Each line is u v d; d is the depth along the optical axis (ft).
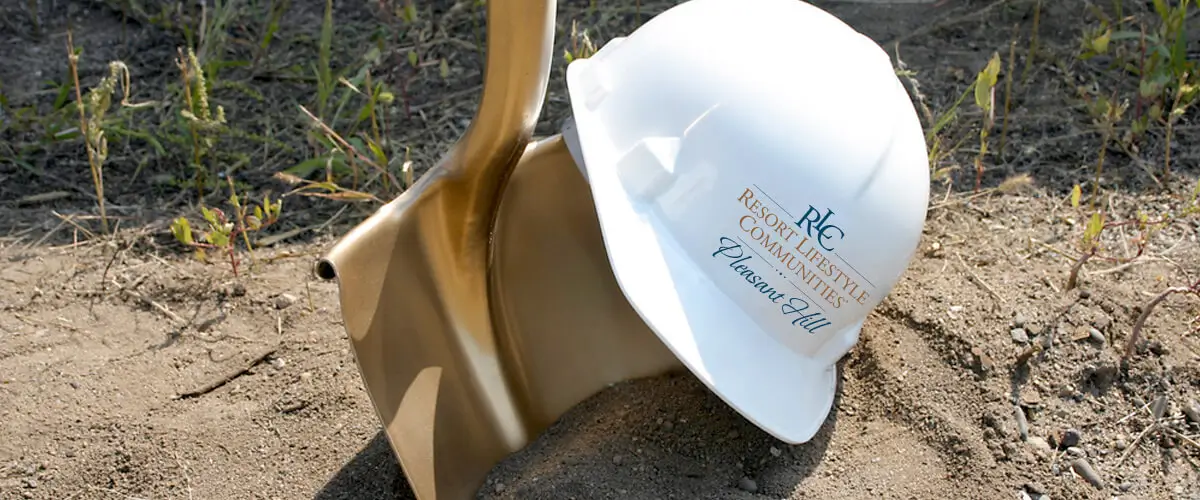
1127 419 6.07
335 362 6.34
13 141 8.01
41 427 5.90
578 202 5.92
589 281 6.05
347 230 7.48
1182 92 7.48
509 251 5.77
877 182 5.10
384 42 9.09
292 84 8.74
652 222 5.09
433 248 5.27
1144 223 6.95
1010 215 7.47
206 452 5.80
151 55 8.88
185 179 7.83
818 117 5.01
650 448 5.77
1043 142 8.11
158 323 6.68
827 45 5.24
